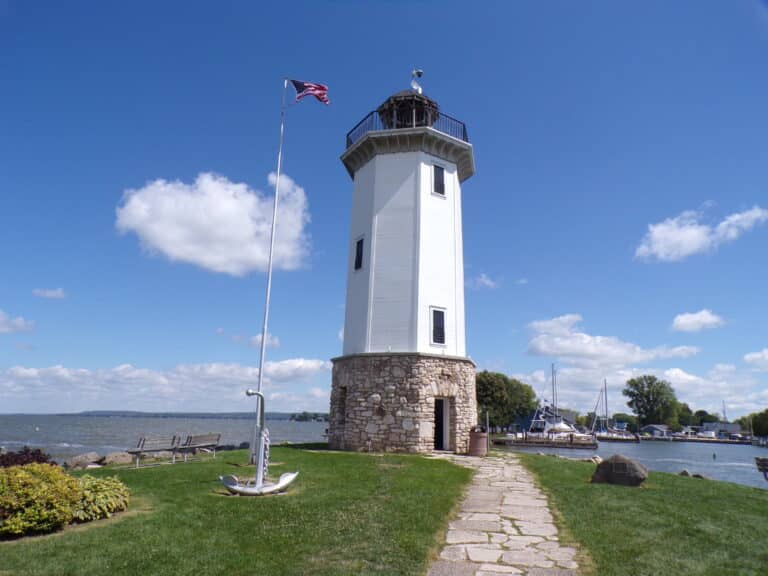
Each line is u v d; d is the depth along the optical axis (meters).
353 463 16.17
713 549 8.10
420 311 21.95
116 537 8.17
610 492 12.34
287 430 143.38
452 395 21.78
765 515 10.70
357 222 24.72
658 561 7.42
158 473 13.88
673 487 13.57
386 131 23.53
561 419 91.62
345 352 23.67
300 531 8.52
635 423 132.62
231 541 8.04
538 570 7.01
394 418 20.75
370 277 22.78
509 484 13.77
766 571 7.15
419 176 23.39
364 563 7.11
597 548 7.98
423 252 22.66
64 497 8.76
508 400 77.12
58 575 6.74
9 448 42.12
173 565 7.06
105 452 41.00
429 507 10.29
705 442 107.25
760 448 90.00
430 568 7.08
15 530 8.05
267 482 12.23
